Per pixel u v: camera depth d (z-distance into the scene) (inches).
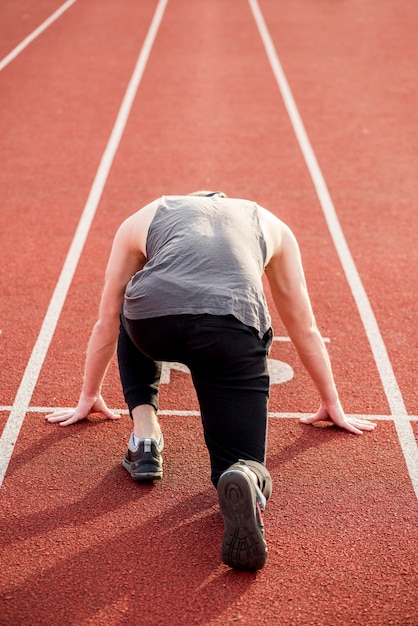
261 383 117.8
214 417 116.7
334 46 604.7
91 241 265.0
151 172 336.8
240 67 535.2
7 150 364.5
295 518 132.0
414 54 581.6
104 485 139.8
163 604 111.3
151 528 128.3
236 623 108.0
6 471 143.3
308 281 234.8
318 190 319.3
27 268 241.6
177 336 114.0
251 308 115.2
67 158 354.3
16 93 467.8
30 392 172.1
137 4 796.6
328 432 158.1
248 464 114.1
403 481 143.1
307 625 108.0
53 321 207.8
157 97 459.8
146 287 116.3
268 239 126.7
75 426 158.4
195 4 793.6
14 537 125.4
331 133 397.1
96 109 434.6
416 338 201.3
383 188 322.7
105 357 146.6
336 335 201.8
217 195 133.0
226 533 112.0
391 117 426.0
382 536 128.0
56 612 109.3
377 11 758.5
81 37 636.1
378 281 236.1
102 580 116.0
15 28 681.0
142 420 139.2
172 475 142.8
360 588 115.6
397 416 165.3
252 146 374.6
